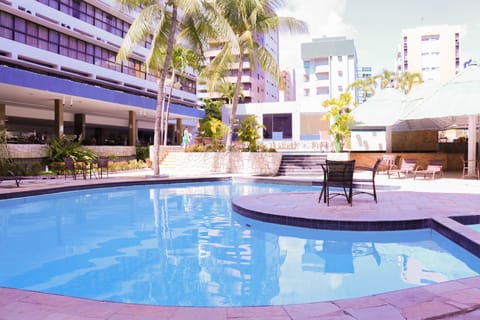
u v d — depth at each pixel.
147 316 2.73
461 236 5.16
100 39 30.66
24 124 31.02
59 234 6.51
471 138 14.53
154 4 15.34
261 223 7.33
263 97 66.81
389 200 8.82
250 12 17.34
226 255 5.21
